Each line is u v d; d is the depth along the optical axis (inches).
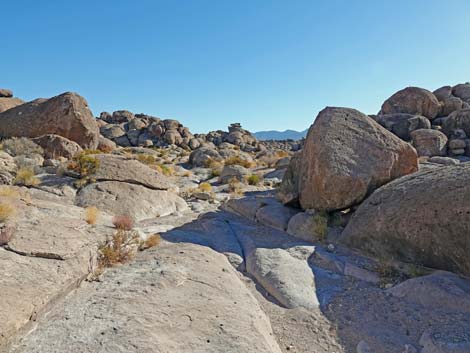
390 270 291.4
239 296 238.5
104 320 185.2
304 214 425.7
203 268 274.5
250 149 2652.6
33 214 329.7
